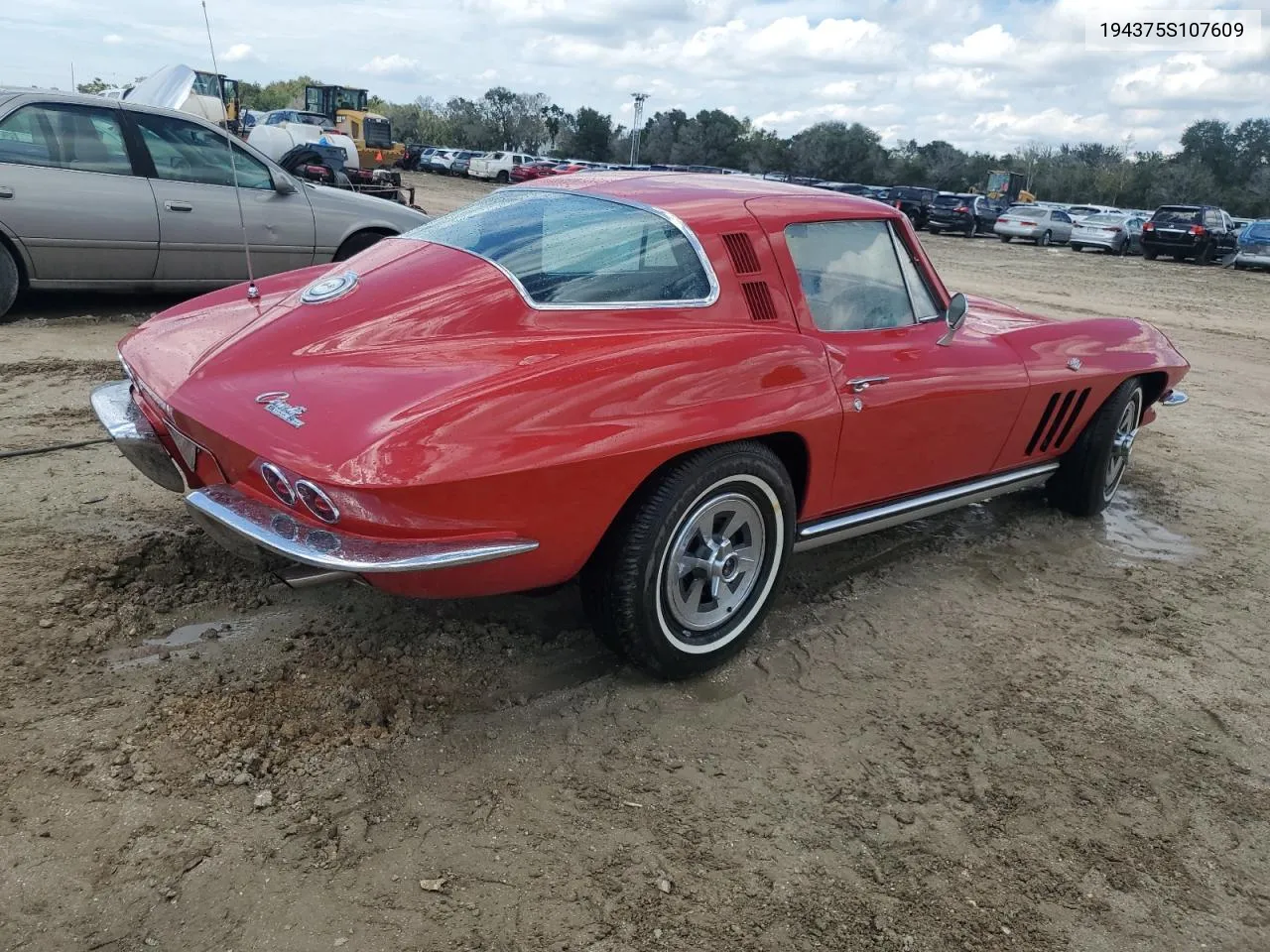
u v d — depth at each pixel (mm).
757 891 2115
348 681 2727
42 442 4410
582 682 2857
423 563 2195
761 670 3035
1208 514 4918
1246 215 71812
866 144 79000
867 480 3262
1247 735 2902
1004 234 30141
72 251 6598
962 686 3045
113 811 2156
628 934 1963
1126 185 76188
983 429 3670
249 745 2418
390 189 13047
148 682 2643
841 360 3045
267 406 2387
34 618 2887
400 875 2064
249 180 7320
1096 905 2168
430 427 2211
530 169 43125
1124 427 4566
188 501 2445
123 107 6770
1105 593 3850
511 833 2219
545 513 2359
